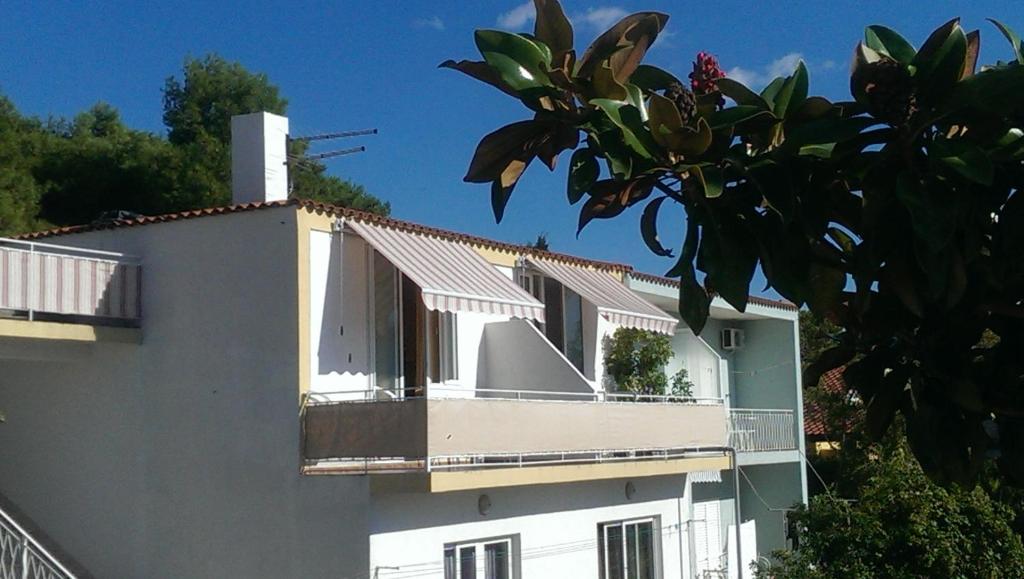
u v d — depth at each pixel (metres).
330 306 17.30
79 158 37.00
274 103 45.91
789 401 31.66
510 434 17.23
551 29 3.23
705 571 25.34
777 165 3.29
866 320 3.88
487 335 20.67
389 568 16.30
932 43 3.27
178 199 37.84
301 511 16.58
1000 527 17.73
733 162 3.27
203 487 17.41
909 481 17.88
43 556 16.06
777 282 3.33
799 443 31.25
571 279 21.81
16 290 16.59
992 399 3.81
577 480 19.53
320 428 16.45
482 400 16.73
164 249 18.11
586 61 3.24
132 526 17.97
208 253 17.70
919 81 3.29
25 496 19.03
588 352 23.27
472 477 16.92
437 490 16.02
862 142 3.42
